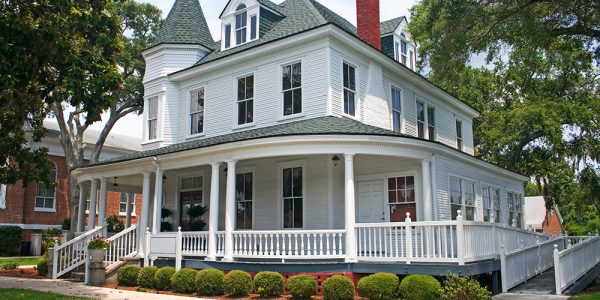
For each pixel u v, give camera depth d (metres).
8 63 11.22
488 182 22.31
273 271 13.59
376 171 17.48
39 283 15.70
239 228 18.55
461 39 16.95
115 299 12.10
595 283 16.47
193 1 22.92
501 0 16.73
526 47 18.86
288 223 17.25
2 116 13.38
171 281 14.18
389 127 19.12
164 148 19.92
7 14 11.15
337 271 13.21
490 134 32.78
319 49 16.80
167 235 16.14
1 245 29.92
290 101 17.41
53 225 33.66
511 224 24.69
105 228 19.12
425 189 15.47
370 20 19.91
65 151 29.66
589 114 29.30
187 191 20.98
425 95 22.52
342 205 16.55
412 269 12.48
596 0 16.12
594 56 20.81
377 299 11.67
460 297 10.42
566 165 33.31
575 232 53.06
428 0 18.73
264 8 19.42
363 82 18.08
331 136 13.70
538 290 13.59
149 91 21.88
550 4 17.09
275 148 14.27
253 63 18.67
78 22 12.37
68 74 12.11
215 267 14.70
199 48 21.55
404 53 22.25
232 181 15.02
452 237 12.20
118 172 19.12
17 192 31.98
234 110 18.97
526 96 33.97
